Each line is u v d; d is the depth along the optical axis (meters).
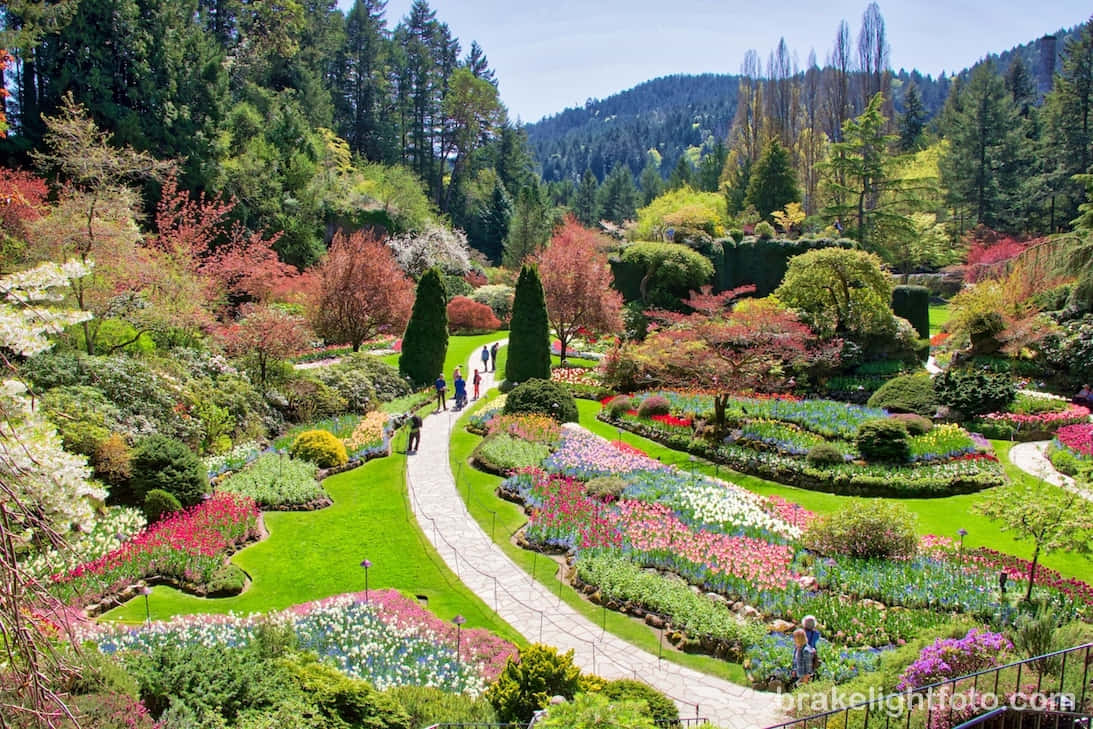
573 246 38.50
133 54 42.41
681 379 26.86
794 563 14.85
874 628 12.30
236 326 25.92
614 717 6.90
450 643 11.78
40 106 40.41
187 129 43.38
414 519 17.45
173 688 8.15
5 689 5.68
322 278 34.34
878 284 33.47
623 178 93.38
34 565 11.88
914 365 34.38
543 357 31.41
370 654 11.11
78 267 7.46
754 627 12.36
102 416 17.22
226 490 17.75
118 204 23.92
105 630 10.92
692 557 14.66
